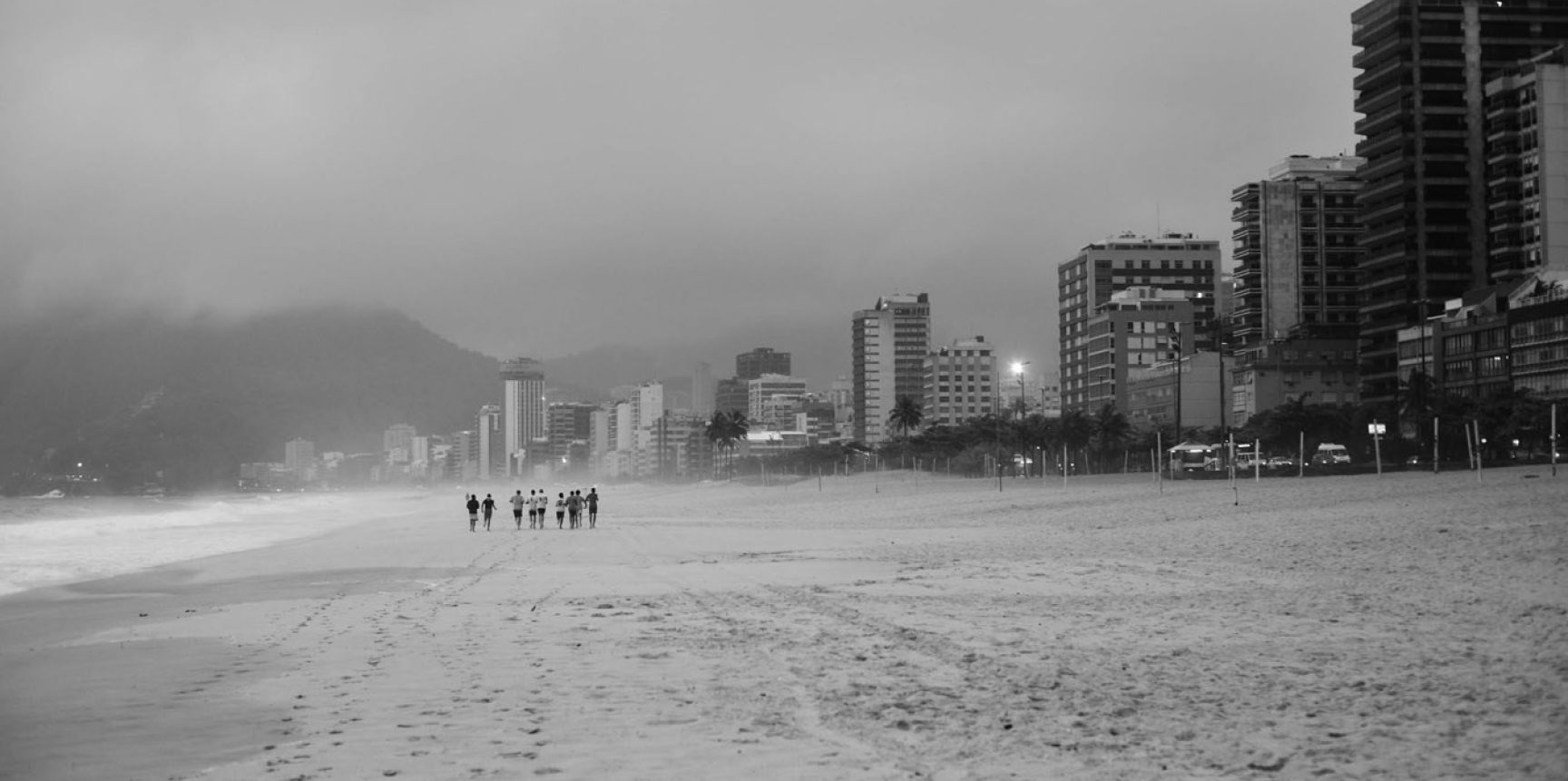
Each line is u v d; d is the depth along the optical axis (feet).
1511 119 588.09
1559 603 68.08
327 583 128.47
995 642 65.31
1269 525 145.59
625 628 78.28
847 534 200.95
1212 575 97.45
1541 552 93.15
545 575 129.08
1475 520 125.70
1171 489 274.98
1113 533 156.56
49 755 43.55
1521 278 578.66
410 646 71.41
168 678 61.87
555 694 52.90
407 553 182.39
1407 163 617.21
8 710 52.95
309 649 71.56
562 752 40.96
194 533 312.50
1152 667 55.21
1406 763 35.86
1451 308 563.07
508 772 38.29
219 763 41.32
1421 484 206.69
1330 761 36.47
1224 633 65.31
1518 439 406.21
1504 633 59.31
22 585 143.64
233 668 65.26
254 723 48.42
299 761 40.93
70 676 63.62
